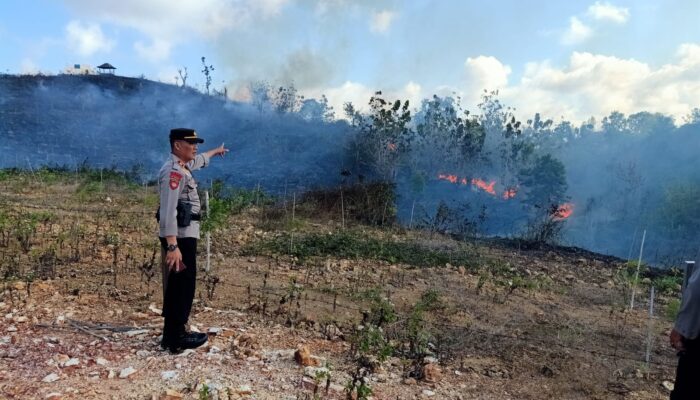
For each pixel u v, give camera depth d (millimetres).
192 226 4082
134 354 3949
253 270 7137
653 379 4473
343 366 4047
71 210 10836
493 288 7340
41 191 14250
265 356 4066
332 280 7000
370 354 4359
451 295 6785
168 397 3223
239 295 5840
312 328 4961
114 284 5754
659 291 8133
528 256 10844
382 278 7371
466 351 4797
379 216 13766
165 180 3930
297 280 6793
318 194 14211
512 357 4734
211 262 7391
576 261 10602
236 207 13047
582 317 6305
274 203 14211
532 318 6078
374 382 3809
